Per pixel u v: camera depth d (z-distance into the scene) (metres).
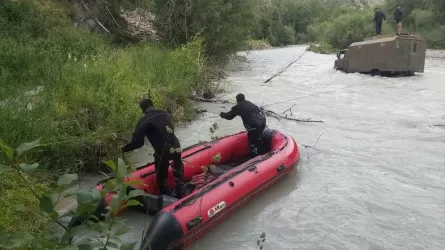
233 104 12.79
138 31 19.86
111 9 18.50
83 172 7.15
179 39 18.58
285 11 60.12
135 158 7.99
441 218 5.79
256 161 6.64
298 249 5.06
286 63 26.31
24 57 10.66
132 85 9.54
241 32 19.69
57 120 7.42
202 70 14.12
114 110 8.02
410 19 39.75
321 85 16.75
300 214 5.95
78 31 14.84
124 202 2.73
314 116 11.66
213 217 5.20
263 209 6.09
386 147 8.84
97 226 2.60
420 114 11.62
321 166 7.80
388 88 15.59
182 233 4.70
